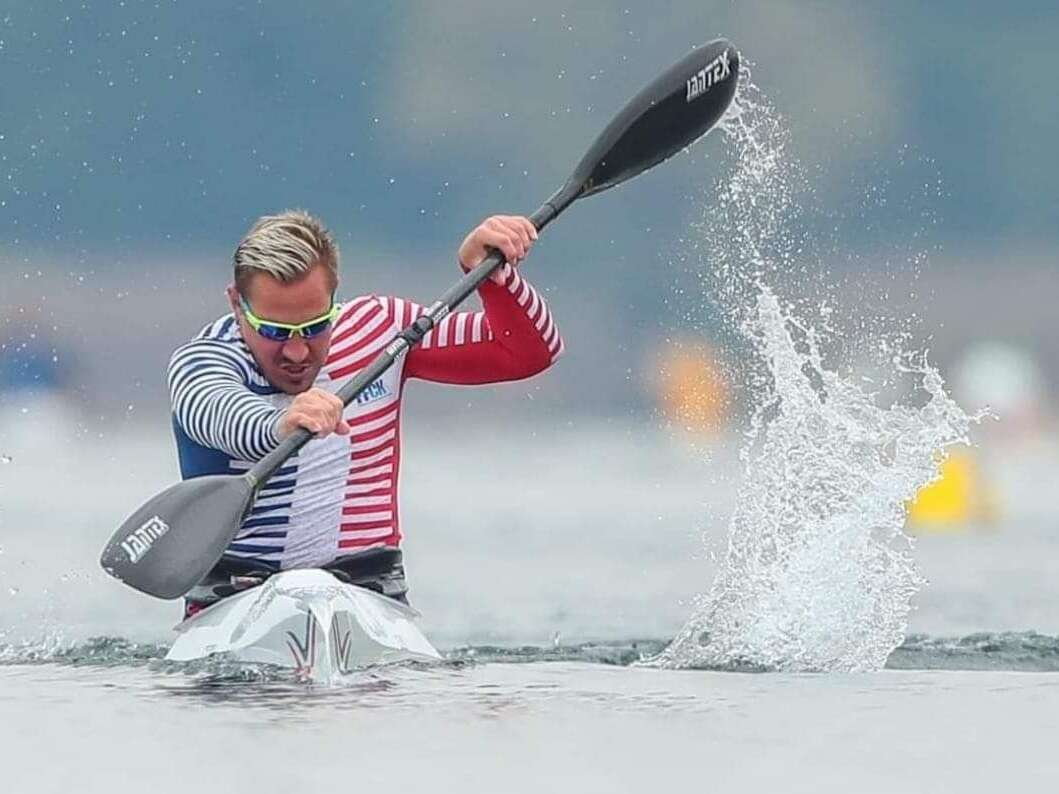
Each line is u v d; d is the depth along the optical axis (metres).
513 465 44.22
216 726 13.16
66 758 12.16
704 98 18.95
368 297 17.44
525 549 28.91
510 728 13.11
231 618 15.77
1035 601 23.27
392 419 17.14
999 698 14.61
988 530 32.59
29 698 14.41
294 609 15.41
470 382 17.78
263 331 15.56
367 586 16.58
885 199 71.75
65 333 59.88
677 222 63.53
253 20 68.19
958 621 21.30
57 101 63.75
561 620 21.62
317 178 69.94
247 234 15.88
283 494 16.38
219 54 68.31
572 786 11.31
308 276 15.48
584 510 34.31
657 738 12.75
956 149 75.69
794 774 11.65
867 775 11.60
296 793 11.13
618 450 48.56
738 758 12.12
